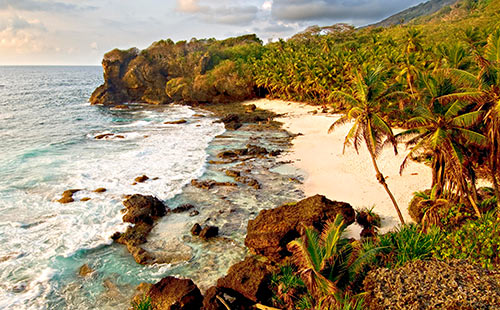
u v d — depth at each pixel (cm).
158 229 2302
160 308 1490
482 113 1792
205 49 10900
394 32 9238
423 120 1905
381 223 2261
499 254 1420
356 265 1338
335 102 6712
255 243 1952
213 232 2222
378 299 1242
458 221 1922
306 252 1273
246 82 9119
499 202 1877
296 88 7731
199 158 3838
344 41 10450
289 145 4381
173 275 1833
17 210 2472
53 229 2233
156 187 2964
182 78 9281
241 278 1572
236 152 4028
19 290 1675
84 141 4619
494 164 1845
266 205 2644
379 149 2092
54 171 3312
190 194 2850
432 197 2059
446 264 1370
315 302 1422
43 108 8019
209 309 1488
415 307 1156
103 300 1638
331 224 1411
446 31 7506
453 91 1859
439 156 1955
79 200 2658
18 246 2031
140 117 6900
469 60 3262
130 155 3912
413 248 1553
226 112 7412
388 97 2105
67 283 1747
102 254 2006
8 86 15325
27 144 4388
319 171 3341
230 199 2755
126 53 9544
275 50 10181
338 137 4653
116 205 2584
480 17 7250
